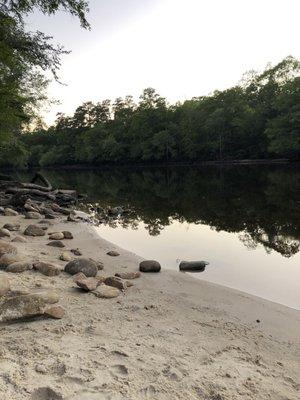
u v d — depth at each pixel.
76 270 6.45
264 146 68.19
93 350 3.75
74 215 15.03
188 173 49.75
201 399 3.09
